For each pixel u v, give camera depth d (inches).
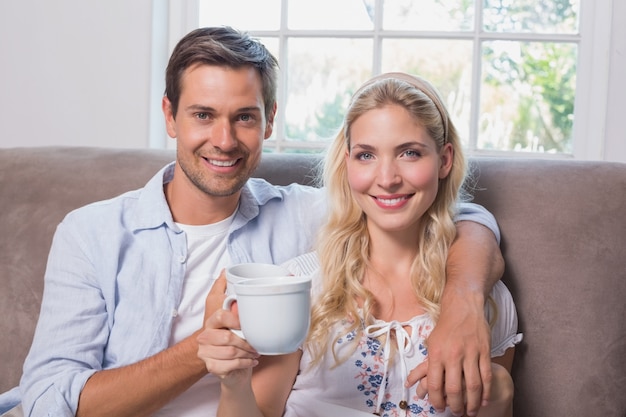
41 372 57.1
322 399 57.8
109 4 93.6
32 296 66.9
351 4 96.7
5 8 95.4
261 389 54.9
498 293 59.7
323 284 60.2
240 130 59.2
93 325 59.4
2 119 96.1
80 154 72.2
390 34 95.2
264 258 62.4
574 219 62.7
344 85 97.4
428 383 48.6
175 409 58.1
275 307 40.3
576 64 93.0
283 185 69.6
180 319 60.1
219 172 58.9
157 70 94.9
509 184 65.2
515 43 94.1
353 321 58.5
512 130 94.7
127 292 60.1
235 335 44.4
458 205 63.4
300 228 64.6
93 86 94.3
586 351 60.4
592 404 59.9
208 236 61.6
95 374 55.4
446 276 58.9
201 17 98.7
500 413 52.2
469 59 94.6
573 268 61.6
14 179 70.6
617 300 61.0
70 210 68.4
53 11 94.6
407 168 55.6
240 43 59.6
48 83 95.0
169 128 63.3
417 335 57.4
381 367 57.3
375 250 60.6
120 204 62.6
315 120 98.2
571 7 93.3
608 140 89.8
